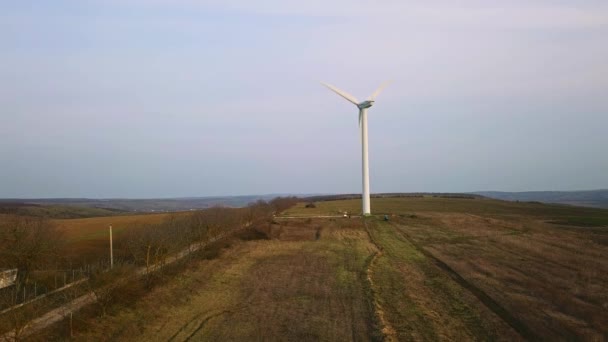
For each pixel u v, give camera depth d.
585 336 22.47
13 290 24.69
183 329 25.31
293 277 38.94
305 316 27.73
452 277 37.19
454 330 24.52
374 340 23.31
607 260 42.50
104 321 23.81
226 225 61.25
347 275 39.34
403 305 29.50
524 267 39.88
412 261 45.69
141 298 28.05
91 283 25.45
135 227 46.19
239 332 24.89
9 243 30.97
